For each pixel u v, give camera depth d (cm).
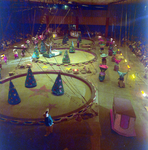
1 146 595
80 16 3002
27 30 2886
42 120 743
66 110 849
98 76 1347
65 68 1552
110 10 2655
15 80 1227
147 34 2348
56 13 2820
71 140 636
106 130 700
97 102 931
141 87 1141
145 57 1703
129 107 700
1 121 746
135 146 620
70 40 3108
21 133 669
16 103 894
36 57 1836
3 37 2419
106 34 3120
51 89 1059
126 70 1471
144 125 741
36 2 2442
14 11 2414
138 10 2141
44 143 618
